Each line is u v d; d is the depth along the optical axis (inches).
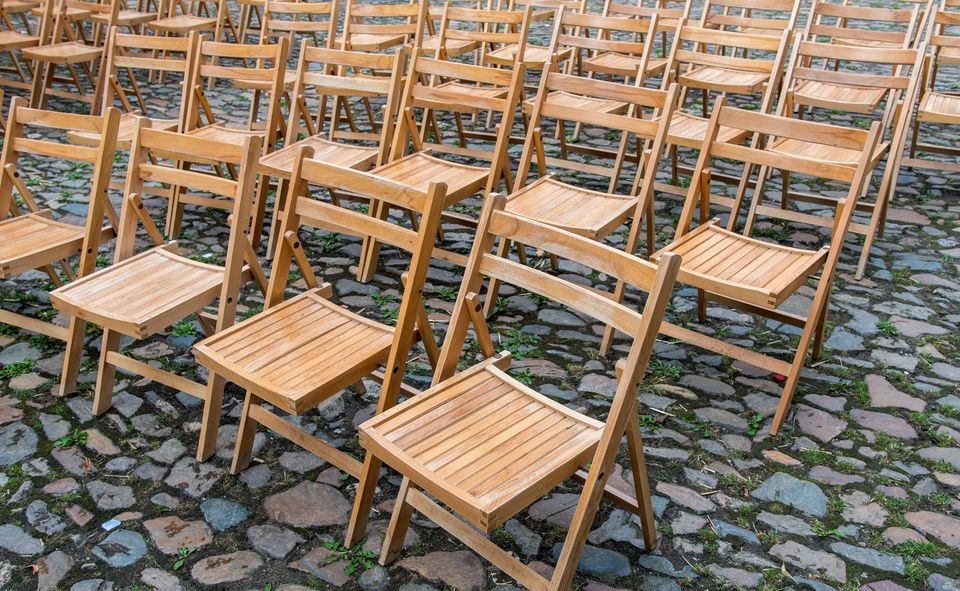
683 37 189.0
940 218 188.1
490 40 218.8
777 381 129.0
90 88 285.9
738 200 154.7
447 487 76.2
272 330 104.0
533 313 148.4
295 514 101.0
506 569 84.4
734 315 148.3
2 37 255.1
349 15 225.0
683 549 96.0
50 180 203.6
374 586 90.7
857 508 102.2
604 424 86.7
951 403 122.8
